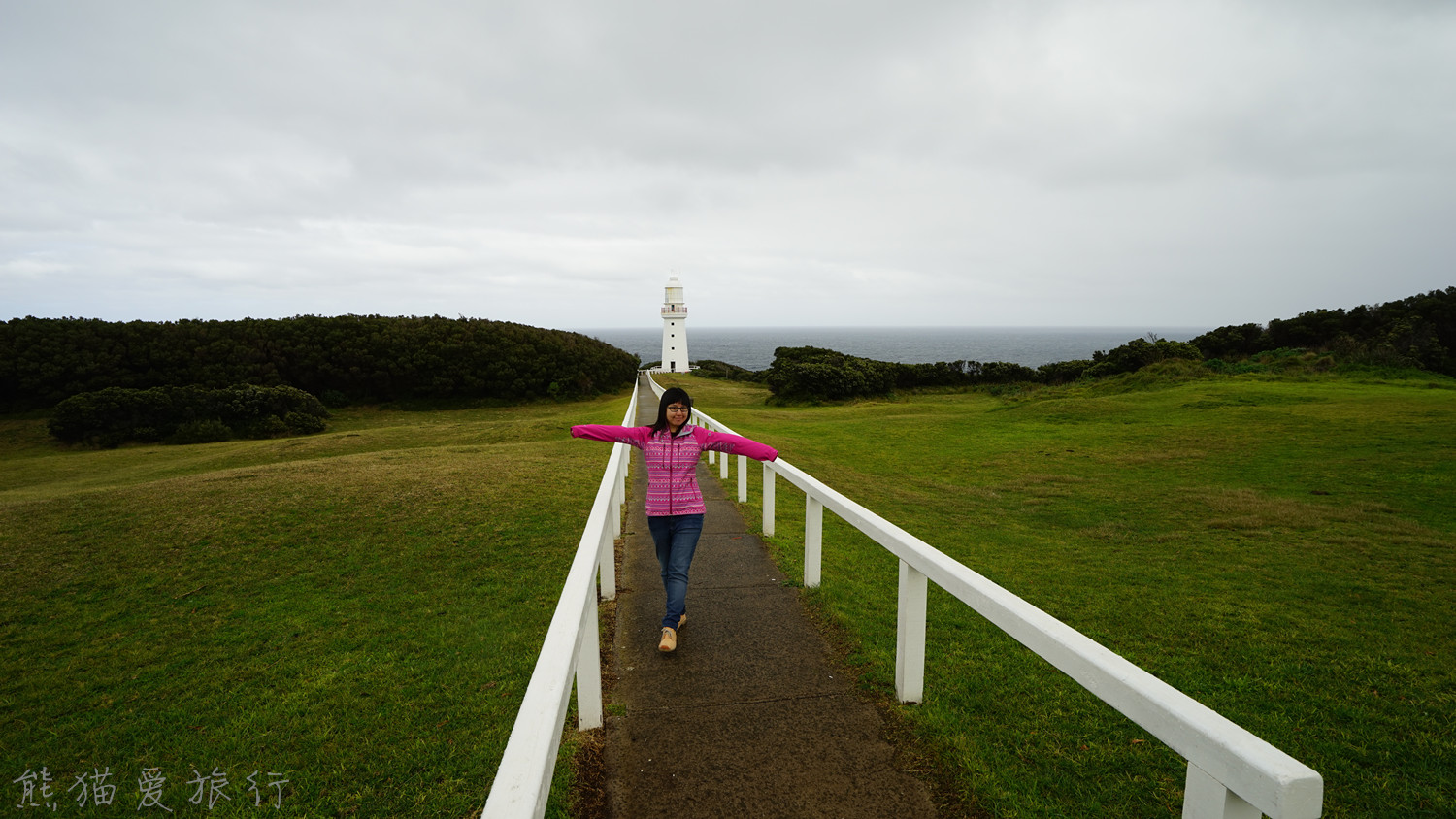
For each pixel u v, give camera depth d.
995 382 42.66
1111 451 14.56
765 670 3.77
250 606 5.76
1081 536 8.47
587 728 3.12
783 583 5.25
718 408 30.88
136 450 24.56
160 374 36.72
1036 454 14.95
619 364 54.62
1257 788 1.43
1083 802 2.59
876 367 40.78
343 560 6.83
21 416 33.59
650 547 6.48
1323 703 3.68
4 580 6.45
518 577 6.13
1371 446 12.21
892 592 5.55
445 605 5.56
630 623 4.48
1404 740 3.26
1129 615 5.24
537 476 10.62
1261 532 7.84
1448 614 5.12
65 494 10.65
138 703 4.18
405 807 2.89
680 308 62.59
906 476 13.19
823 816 2.50
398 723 3.64
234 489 9.60
